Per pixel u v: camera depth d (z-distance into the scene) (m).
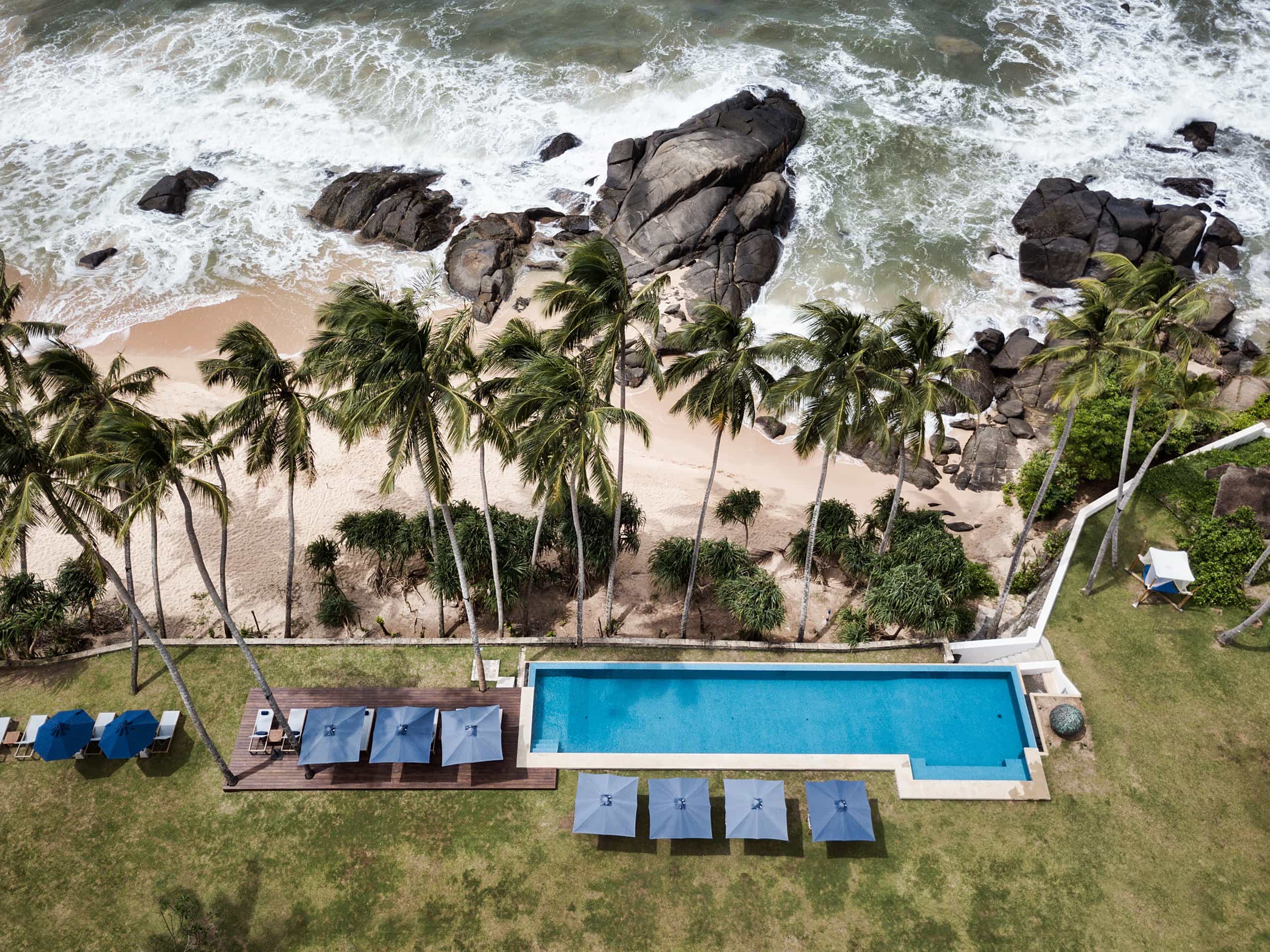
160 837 29.19
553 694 33.47
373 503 44.00
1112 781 30.98
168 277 57.47
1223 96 68.62
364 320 26.70
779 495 45.91
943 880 28.56
